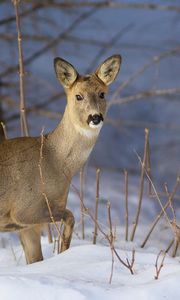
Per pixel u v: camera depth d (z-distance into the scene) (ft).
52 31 75.72
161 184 68.74
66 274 24.72
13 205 29.12
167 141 76.23
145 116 79.77
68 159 29.50
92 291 22.52
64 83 30.37
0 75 63.57
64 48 76.38
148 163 34.99
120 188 57.62
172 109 81.00
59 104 73.92
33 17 65.62
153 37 89.04
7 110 67.92
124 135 76.69
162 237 38.55
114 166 72.43
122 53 85.87
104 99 30.17
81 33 85.71
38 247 30.22
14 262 30.89
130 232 38.81
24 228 29.66
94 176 63.41
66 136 29.43
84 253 27.89
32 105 65.62
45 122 71.97
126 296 22.35
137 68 82.48
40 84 68.23
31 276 23.38
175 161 72.69
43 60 82.99
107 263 25.84
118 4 63.52
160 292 22.44
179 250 36.19
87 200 50.62
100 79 30.58
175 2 92.84
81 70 78.13
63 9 70.13
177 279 22.95
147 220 48.80
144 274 24.77
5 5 67.77
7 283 22.66
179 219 50.03
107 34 86.84
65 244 29.66
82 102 29.35
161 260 26.86
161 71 83.46
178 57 84.74
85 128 29.32
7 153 29.22
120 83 76.23
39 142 29.60
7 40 67.31
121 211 49.90
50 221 29.32
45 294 22.26
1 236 38.63
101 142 75.41
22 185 28.94
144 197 55.42
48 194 29.17
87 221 43.55
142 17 94.38
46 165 29.12
